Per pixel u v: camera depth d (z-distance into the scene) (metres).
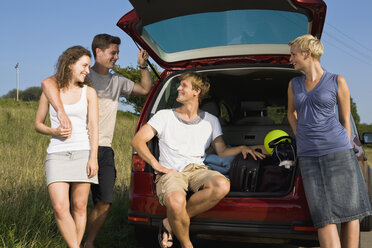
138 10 3.35
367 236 4.27
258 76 4.32
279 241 2.98
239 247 3.96
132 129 13.48
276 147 3.34
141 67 3.88
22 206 3.89
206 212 3.00
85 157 2.94
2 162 6.05
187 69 3.99
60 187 2.87
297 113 2.90
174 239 3.88
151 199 3.15
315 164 2.81
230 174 3.33
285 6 3.21
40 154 7.26
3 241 3.08
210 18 3.56
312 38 2.80
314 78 2.82
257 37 3.80
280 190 3.18
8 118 11.45
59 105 2.86
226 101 4.90
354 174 2.76
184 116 3.46
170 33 3.79
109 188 3.40
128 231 4.02
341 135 2.78
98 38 3.49
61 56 2.93
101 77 3.55
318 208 2.76
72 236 2.88
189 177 3.20
